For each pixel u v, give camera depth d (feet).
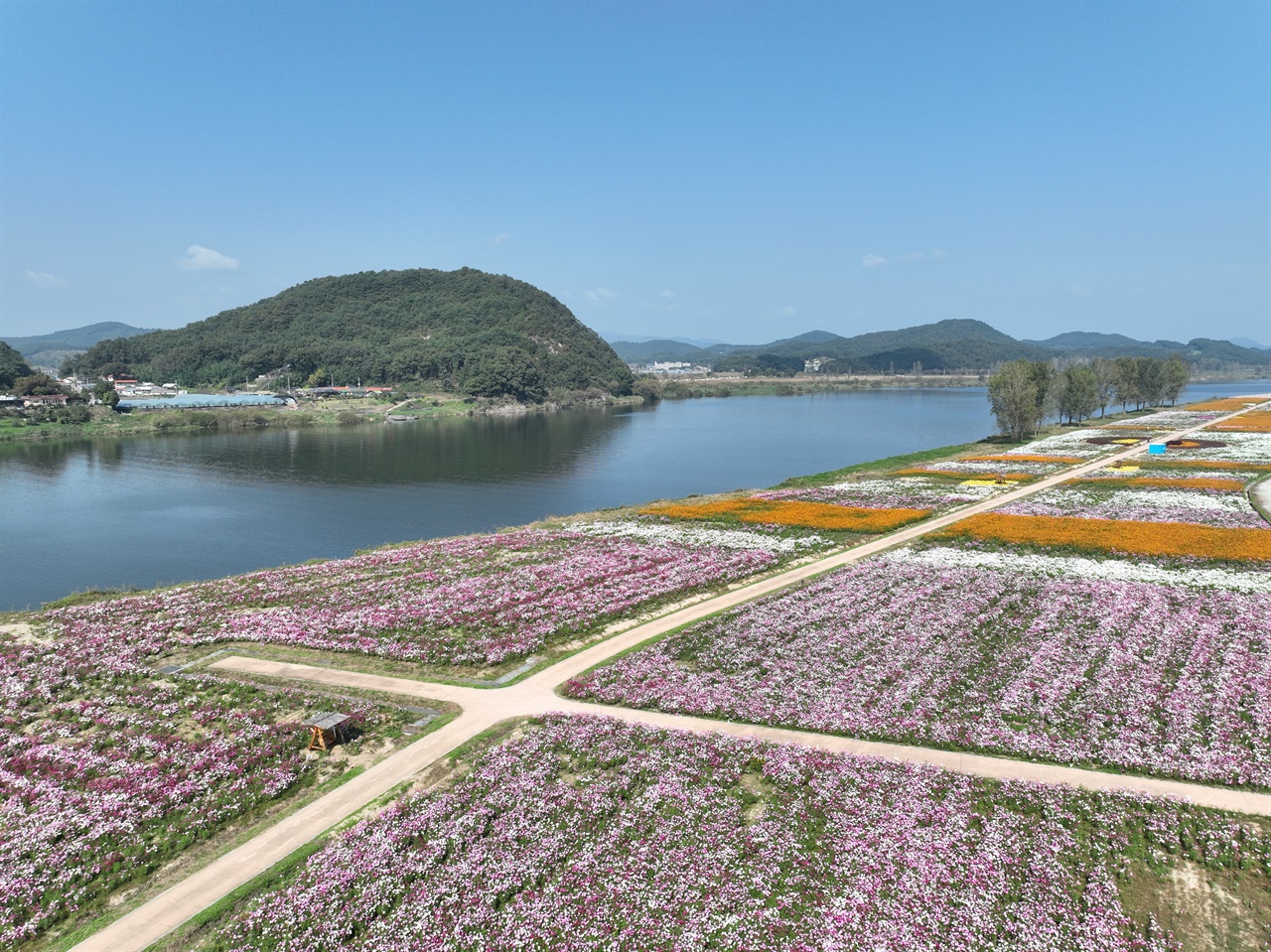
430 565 187.83
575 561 185.57
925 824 80.79
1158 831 78.89
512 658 129.39
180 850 81.87
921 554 184.65
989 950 64.69
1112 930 66.28
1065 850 76.59
